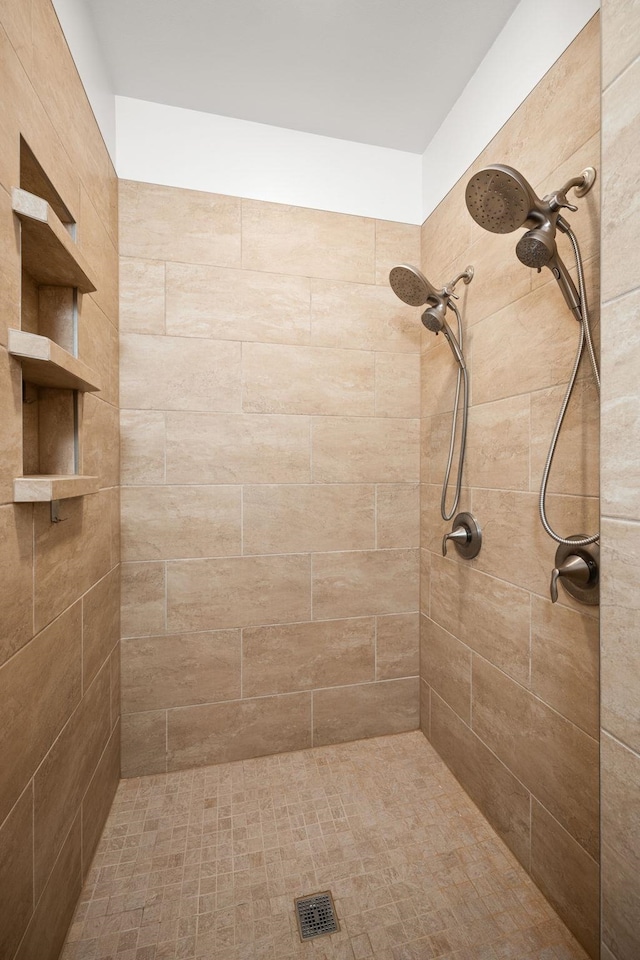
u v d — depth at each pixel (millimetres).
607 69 667
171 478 1561
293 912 1087
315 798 1452
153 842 1282
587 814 996
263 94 1502
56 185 974
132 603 1540
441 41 1306
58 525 978
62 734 1000
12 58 764
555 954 998
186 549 1578
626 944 642
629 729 640
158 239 1542
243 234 1610
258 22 1249
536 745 1156
